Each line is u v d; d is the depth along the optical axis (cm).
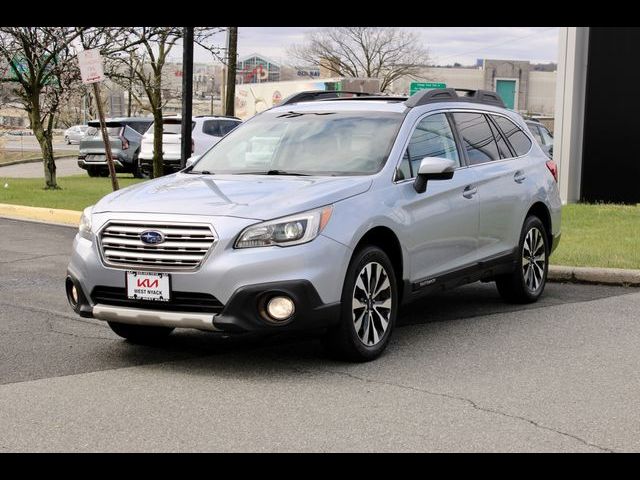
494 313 781
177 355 634
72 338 688
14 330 716
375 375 577
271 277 554
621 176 1652
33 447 447
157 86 2030
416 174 674
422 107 718
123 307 585
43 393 539
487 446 446
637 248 1072
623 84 1631
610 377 573
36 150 4688
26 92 1997
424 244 668
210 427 476
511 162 811
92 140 2575
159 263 569
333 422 484
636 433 466
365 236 615
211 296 557
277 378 571
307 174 657
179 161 2319
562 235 1198
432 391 541
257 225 561
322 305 568
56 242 1230
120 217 587
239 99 6006
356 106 727
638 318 757
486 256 754
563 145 1667
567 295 866
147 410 506
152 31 1922
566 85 1652
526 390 543
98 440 457
